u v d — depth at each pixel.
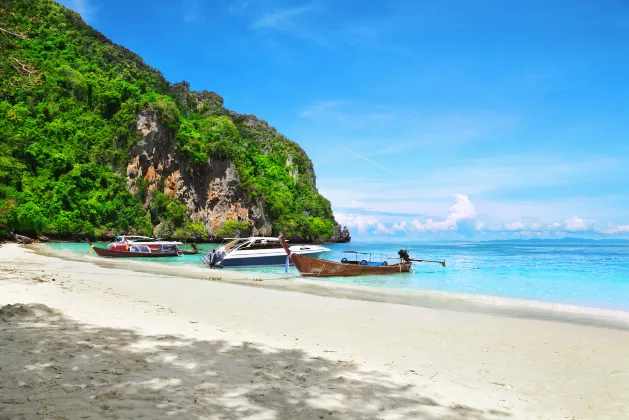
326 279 27.44
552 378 7.20
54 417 3.98
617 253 80.88
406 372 7.06
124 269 28.73
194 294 16.47
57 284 16.44
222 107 157.75
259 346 8.08
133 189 93.94
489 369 7.60
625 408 5.87
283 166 148.75
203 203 103.69
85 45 112.31
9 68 16.92
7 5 17.41
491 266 43.56
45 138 87.50
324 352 8.08
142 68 125.62
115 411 4.27
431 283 26.80
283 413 4.71
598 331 11.35
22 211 70.62
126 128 97.25
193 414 4.40
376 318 12.46
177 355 6.77
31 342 6.84
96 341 7.24
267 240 37.09
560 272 36.16
